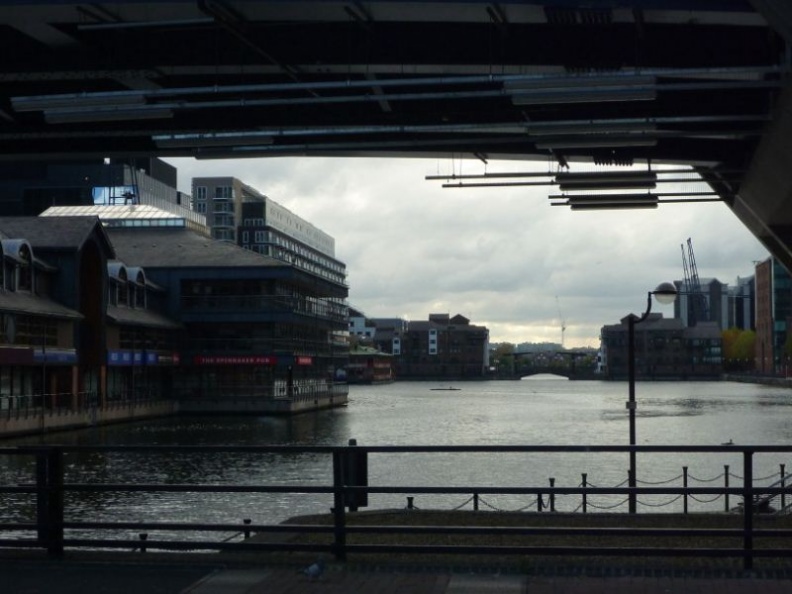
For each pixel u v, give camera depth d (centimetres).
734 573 938
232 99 2088
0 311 6056
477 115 2092
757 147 2180
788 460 4303
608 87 1572
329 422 7919
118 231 10456
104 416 7225
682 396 15825
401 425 7606
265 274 9150
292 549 1007
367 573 953
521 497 2956
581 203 2544
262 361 9300
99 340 7469
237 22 1648
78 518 2441
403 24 1820
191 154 2223
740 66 1819
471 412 10119
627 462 4116
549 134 1997
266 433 6500
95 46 1872
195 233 10531
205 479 3647
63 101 1631
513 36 1827
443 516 1545
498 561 981
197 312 9275
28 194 16275
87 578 941
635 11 1625
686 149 2467
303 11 1656
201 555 1024
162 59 1872
